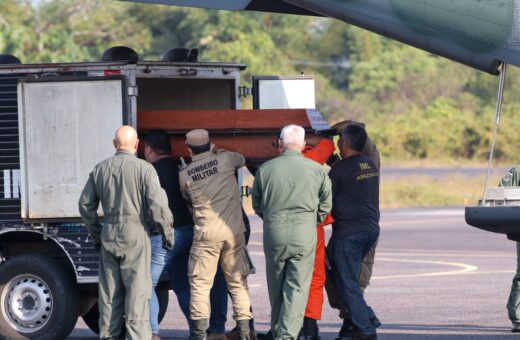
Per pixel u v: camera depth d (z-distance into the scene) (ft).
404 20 86.43
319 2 89.66
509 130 612.29
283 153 91.04
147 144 99.40
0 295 98.53
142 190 89.04
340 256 96.22
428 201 407.64
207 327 103.55
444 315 124.36
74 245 97.40
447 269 180.75
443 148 623.77
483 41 83.92
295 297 89.61
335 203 96.68
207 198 94.68
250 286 158.81
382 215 335.67
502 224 81.87
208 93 113.91
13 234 102.47
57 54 612.70
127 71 97.14
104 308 90.07
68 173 96.27
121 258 89.04
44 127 96.43
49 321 97.71
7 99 98.22
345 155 98.27
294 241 89.10
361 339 95.55
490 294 144.56
